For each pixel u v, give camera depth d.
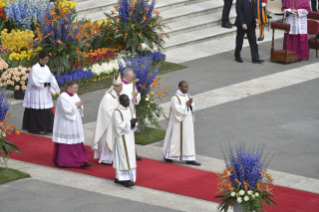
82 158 37.41
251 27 63.56
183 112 37.78
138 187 33.88
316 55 66.56
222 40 73.50
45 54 43.38
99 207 29.66
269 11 77.50
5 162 35.31
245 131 45.19
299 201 31.50
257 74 60.78
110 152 38.38
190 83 57.75
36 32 57.78
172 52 68.44
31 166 37.19
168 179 35.38
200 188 33.69
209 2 81.25
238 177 26.69
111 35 61.88
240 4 62.56
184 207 30.41
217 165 38.28
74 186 33.44
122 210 29.33
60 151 37.06
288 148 41.47
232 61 65.31
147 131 45.12
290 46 65.56
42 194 31.47
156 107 43.50
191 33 73.75
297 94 54.69
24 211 28.75
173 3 77.56
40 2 59.81
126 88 39.00
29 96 43.88
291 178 35.81
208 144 42.56
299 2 64.12
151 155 40.62
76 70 56.44
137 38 60.44
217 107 51.16
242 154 27.23
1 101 34.19
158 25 61.47
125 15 60.25
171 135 38.62
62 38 54.97
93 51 61.44
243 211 26.20
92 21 63.44
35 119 44.03
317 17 68.81
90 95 54.22
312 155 40.16
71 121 36.78
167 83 57.47
